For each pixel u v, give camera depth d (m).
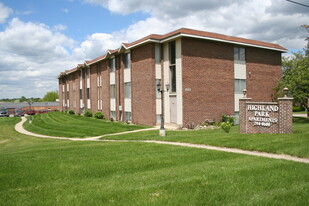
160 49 23.84
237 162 7.69
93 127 26.03
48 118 42.00
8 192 5.59
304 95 23.14
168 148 10.72
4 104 93.00
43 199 5.09
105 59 32.91
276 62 28.88
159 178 6.25
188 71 21.59
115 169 7.35
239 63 25.31
